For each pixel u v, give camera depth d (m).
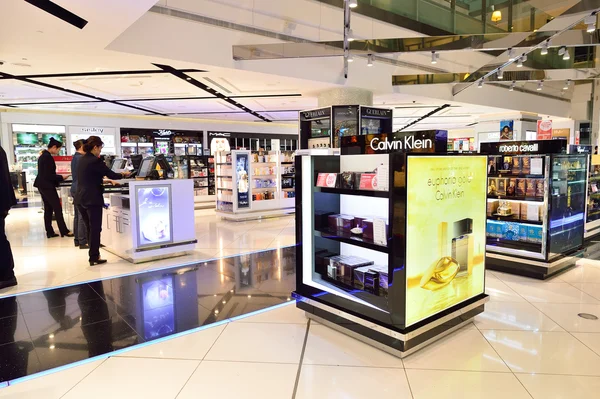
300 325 3.32
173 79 7.49
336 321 3.17
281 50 6.09
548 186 4.42
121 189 5.68
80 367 2.66
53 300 3.99
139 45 5.52
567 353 2.79
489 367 2.60
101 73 6.95
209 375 2.54
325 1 7.01
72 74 7.01
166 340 3.06
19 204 12.60
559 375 2.51
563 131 12.65
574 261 5.09
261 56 6.21
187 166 12.10
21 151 13.45
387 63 8.78
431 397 2.27
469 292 3.19
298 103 11.09
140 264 5.41
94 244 5.34
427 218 2.75
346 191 3.02
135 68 6.54
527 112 13.74
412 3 7.99
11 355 2.84
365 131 8.55
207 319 3.48
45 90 8.88
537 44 5.42
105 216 6.27
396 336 2.66
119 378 2.52
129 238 5.49
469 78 8.44
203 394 2.33
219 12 6.16
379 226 2.84
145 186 5.45
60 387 2.42
